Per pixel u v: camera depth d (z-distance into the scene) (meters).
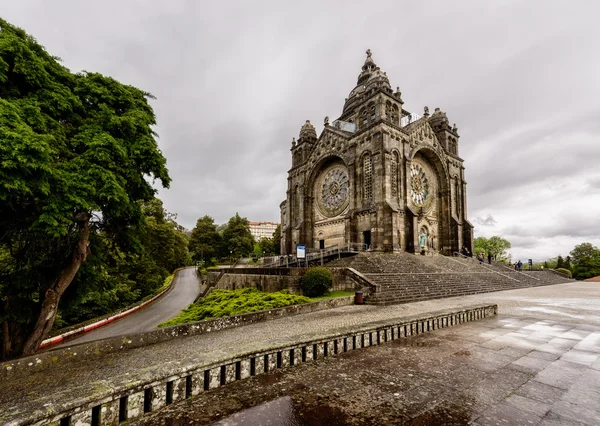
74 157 11.25
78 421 3.92
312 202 45.88
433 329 10.17
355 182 38.00
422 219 40.72
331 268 22.25
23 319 12.11
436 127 47.50
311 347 7.15
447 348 8.02
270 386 5.61
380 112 36.84
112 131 12.74
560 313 13.81
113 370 8.12
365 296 19.19
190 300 37.00
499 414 4.49
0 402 6.37
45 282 12.81
